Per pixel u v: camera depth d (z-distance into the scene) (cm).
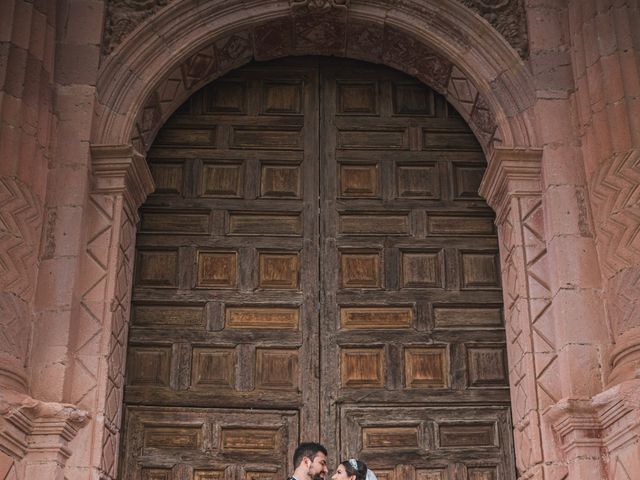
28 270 710
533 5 854
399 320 817
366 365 801
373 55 907
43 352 699
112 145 778
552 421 697
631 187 723
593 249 746
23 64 757
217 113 894
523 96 824
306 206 857
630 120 745
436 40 852
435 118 901
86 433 689
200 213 852
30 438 654
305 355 802
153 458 761
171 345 800
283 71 915
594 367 704
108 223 762
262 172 872
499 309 824
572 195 769
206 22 848
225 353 802
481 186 841
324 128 891
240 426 775
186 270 828
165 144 879
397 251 843
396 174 874
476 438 777
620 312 697
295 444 772
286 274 833
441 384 795
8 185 710
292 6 850
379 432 779
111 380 727
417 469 766
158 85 830
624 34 779
